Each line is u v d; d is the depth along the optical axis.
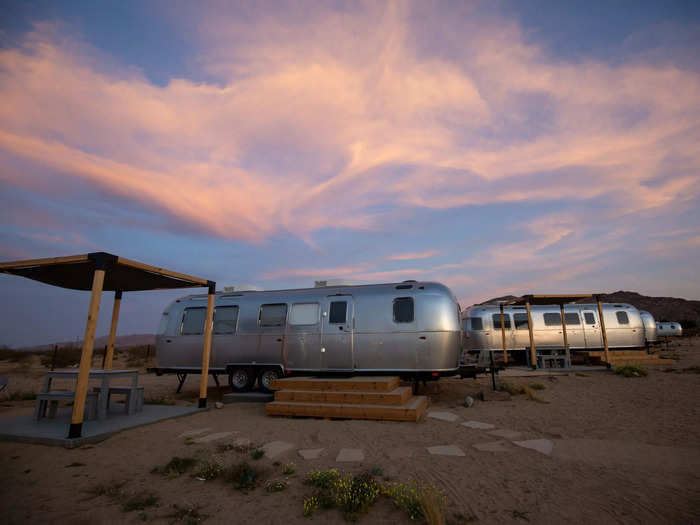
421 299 9.86
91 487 4.46
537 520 3.48
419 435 6.34
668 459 4.95
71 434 6.10
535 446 5.57
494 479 4.38
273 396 9.93
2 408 9.47
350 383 8.20
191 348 11.64
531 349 15.95
